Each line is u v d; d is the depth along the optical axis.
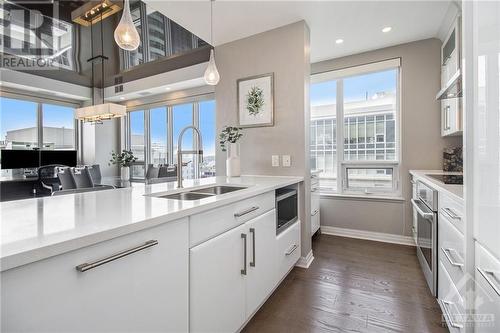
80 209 1.04
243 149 2.81
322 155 3.69
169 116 5.55
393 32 2.77
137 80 5.36
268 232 1.78
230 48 2.88
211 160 5.00
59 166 4.43
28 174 4.96
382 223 3.21
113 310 0.78
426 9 2.34
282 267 2.01
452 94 1.81
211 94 4.90
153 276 0.91
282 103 2.59
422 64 2.96
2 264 0.55
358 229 3.35
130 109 6.09
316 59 3.47
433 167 2.93
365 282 2.12
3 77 4.77
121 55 4.02
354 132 3.47
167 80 4.88
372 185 3.37
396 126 3.21
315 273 2.30
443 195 1.64
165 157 5.67
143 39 3.42
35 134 5.50
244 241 1.46
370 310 1.74
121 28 1.73
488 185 0.98
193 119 5.19
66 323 0.67
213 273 1.21
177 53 3.88
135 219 0.87
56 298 0.65
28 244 0.63
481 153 1.04
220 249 1.26
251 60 2.75
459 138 2.81
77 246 0.68
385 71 3.25
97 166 4.94
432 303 1.81
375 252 2.80
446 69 2.63
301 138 2.50
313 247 2.97
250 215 1.56
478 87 1.07
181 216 1.01
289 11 2.34
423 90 2.97
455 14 2.31
